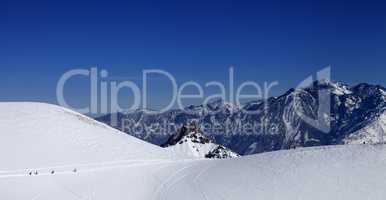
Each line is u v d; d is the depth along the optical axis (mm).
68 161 56000
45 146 58750
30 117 66812
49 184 48438
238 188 44375
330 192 39094
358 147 50469
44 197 45000
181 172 55781
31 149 56875
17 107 71312
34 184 47875
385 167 42438
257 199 40625
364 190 38344
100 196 46250
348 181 40594
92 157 59250
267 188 42781
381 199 36375
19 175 49438
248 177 47281
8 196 44375
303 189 40812
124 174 54656
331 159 47438
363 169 42719
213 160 64688
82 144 62844
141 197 46312
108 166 57094
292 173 45500
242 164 54094
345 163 45219
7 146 56219
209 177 50750
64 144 61125
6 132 60188
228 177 48969
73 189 47844
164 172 56531
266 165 50562
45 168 52531
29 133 61188
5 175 49000
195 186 47688
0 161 52188
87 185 49406
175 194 45781
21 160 53438
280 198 39844
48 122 66375
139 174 55219
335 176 42250
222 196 42938
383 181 39469
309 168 45875
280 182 43656
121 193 47500
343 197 37688
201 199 42844
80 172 53219
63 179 50344
